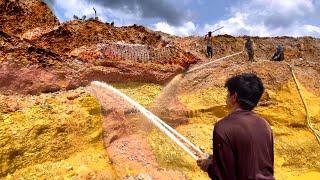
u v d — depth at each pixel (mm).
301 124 14648
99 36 15227
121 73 13133
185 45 23234
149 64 14203
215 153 3334
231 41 24859
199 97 14406
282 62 16828
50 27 14750
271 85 15609
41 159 8984
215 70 16125
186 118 13445
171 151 10852
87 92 10898
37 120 9445
